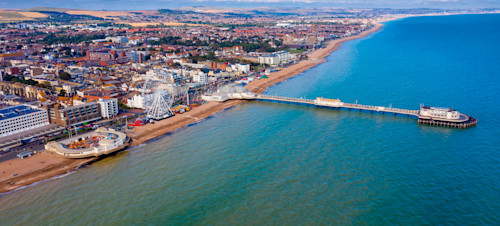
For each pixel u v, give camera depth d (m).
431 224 162.00
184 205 180.25
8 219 171.12
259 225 163.88
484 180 197.62
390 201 179.50
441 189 189.25
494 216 166.38
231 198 185.12
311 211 173.00
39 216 173.38
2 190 196.50
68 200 186.88
